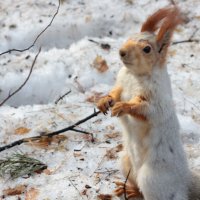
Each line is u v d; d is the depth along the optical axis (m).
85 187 8.32
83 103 10.09
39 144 9.13
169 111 7.37
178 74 10.66
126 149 8.00
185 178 7.67
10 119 9.64
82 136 9.33
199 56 11.14
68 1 12.56
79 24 12.00
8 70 10.73
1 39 11.56
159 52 7.23
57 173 8.59
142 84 7.26
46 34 11.77
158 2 12.56
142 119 7.25
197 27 11.93
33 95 10.49
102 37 11.89
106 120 9.66
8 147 9.01
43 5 12.45
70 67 10.85
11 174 8.55
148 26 7.40
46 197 8.15
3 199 8.15
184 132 9.34
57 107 9.98
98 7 12.43
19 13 12.16
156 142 7.43
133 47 7.11
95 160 8.84
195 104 9.99
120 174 8.59
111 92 7.64
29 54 11.18
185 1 12.53
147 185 7.52
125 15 12.25
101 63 10.88
